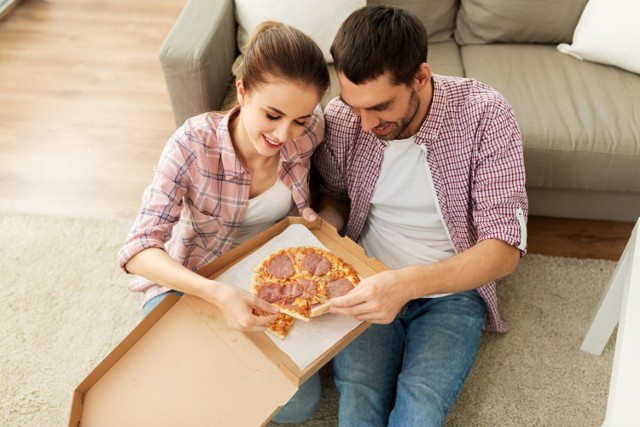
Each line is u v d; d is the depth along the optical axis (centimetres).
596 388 142
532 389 142
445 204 123
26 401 139
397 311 105
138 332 99
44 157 212
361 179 127
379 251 136
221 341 99
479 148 114
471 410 138
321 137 126
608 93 165
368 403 119
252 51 100
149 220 110
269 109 102
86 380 93
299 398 122
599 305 138
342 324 103
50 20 288
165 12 297
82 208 192
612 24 168
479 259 112
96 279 168
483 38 188
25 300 162
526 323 156
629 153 152
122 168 208
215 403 91
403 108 105
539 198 172
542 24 183
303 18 171
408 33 97
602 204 172
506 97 164
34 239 179
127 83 248
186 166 112
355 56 96
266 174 121
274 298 105
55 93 242
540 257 175
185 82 155
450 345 123
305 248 114
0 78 249
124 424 91
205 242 126
